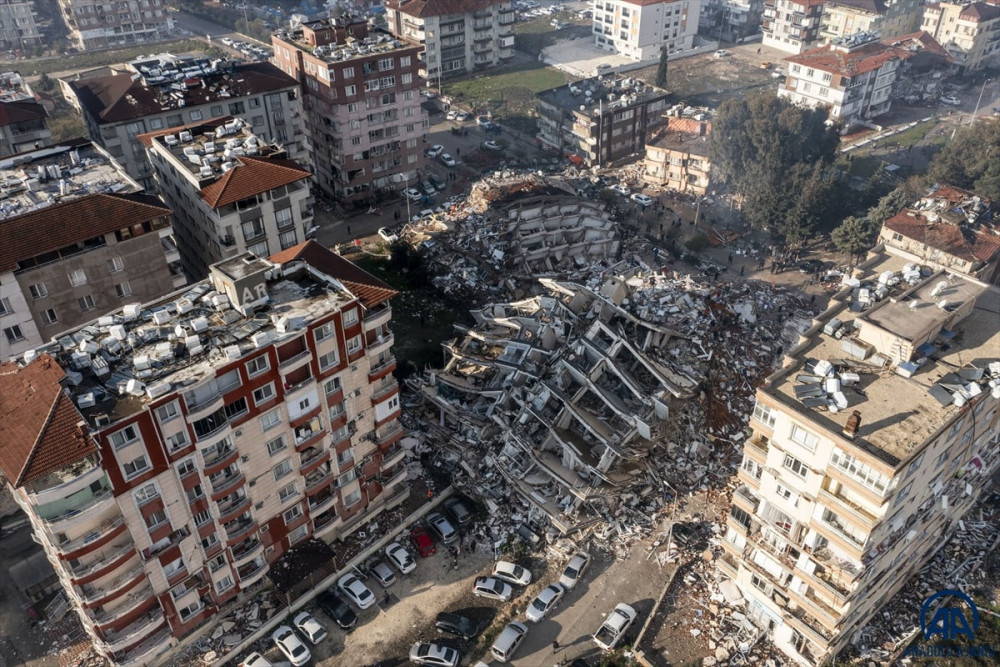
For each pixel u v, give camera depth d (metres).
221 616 62.94
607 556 68.00
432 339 94.12
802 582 54.66
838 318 57.88
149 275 78.12
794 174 117.81
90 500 49.38
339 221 126.38
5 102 112.69
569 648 61.22
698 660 59.66
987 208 103.75
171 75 117.44
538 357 78.81
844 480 47.62
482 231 108.38
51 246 70.38
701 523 70.31
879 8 194.62
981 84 185.50
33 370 52.22
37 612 63.69
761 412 51.41
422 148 133.12
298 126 125.81
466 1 187.50
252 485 59.06
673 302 85.62
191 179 86.44
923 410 49.34
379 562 67.88
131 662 57.16
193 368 52.91
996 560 66.62
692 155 130.50
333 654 61.25
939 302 55.22
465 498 73.38
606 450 70.44
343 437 63.94
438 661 59.66
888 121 166.25
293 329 55.66
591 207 113.56
